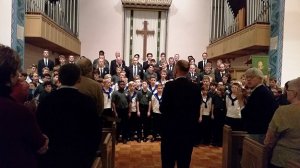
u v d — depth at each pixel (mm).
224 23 12344
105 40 13109
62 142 2574
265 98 3887
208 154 7246
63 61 9438
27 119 1911
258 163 3322
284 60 8328
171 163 4258
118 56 10148
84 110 2619
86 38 13109
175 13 13266
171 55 13258
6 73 1913
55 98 2633
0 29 7492
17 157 1864
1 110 1864
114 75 9492
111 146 4426
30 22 8484
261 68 8203
